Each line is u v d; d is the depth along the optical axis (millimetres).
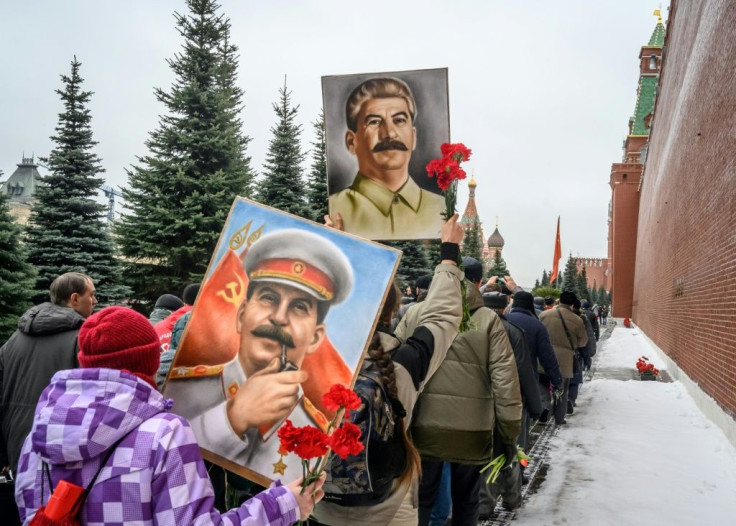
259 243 2604
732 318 8766
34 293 17453
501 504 6012
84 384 1812
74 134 23016
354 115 4031
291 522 1965
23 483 1889
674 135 18828
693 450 8297
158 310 6410
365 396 2445
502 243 126438
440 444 3990
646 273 34281
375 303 2465
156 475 1777
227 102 24344
